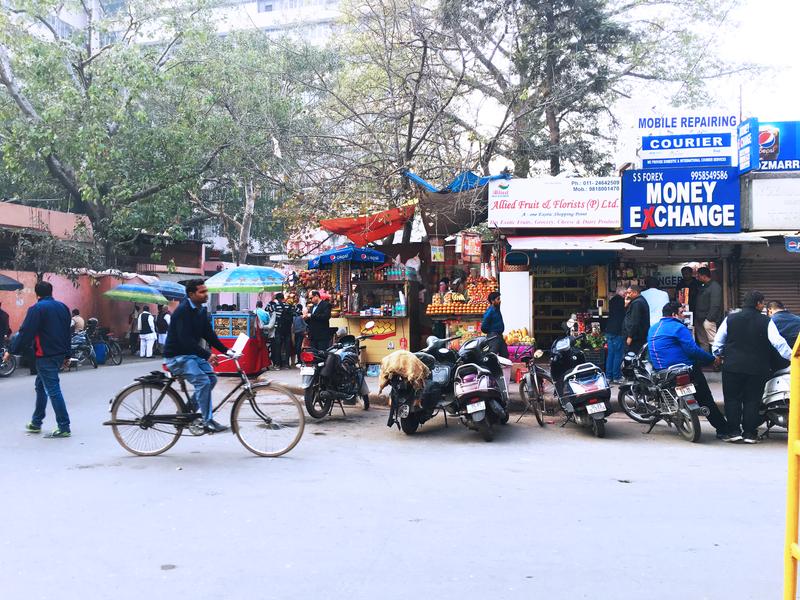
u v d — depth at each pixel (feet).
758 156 41.06
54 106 68.44
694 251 44.14
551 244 41.29
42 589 12.12
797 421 8.80
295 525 15.71
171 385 23.56
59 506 17.26
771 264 43.47
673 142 43.57
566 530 15.37
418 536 14.93
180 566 13.19
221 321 48.91
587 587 12.18
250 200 96.43
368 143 57.57
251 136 68.90
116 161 78.89
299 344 54.13
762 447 25.96
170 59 82.38
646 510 17.01
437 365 28.58
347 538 14.79
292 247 62.03
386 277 47.57
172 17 79.71
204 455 23.71
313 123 66.74
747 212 42.83
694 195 43.34
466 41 61.11
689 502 17.80
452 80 60.03
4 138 72.64
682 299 43.24
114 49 74.08
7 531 15.30
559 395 29.94
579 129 68.33
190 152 79.51
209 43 83.30
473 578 12.57
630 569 13.03
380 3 57.62
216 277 56.95
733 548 14.23
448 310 45.21
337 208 57.21
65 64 73.97
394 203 54.75
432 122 54.08
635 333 35.83
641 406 29.86
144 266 98.22
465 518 16.29
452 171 56.13
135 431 23.75
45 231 73.15
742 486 19.61
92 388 44.04
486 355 29.19
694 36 68.23
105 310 83.46
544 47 63.21
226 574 12.77
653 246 42.70
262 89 75.00
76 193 79.61
